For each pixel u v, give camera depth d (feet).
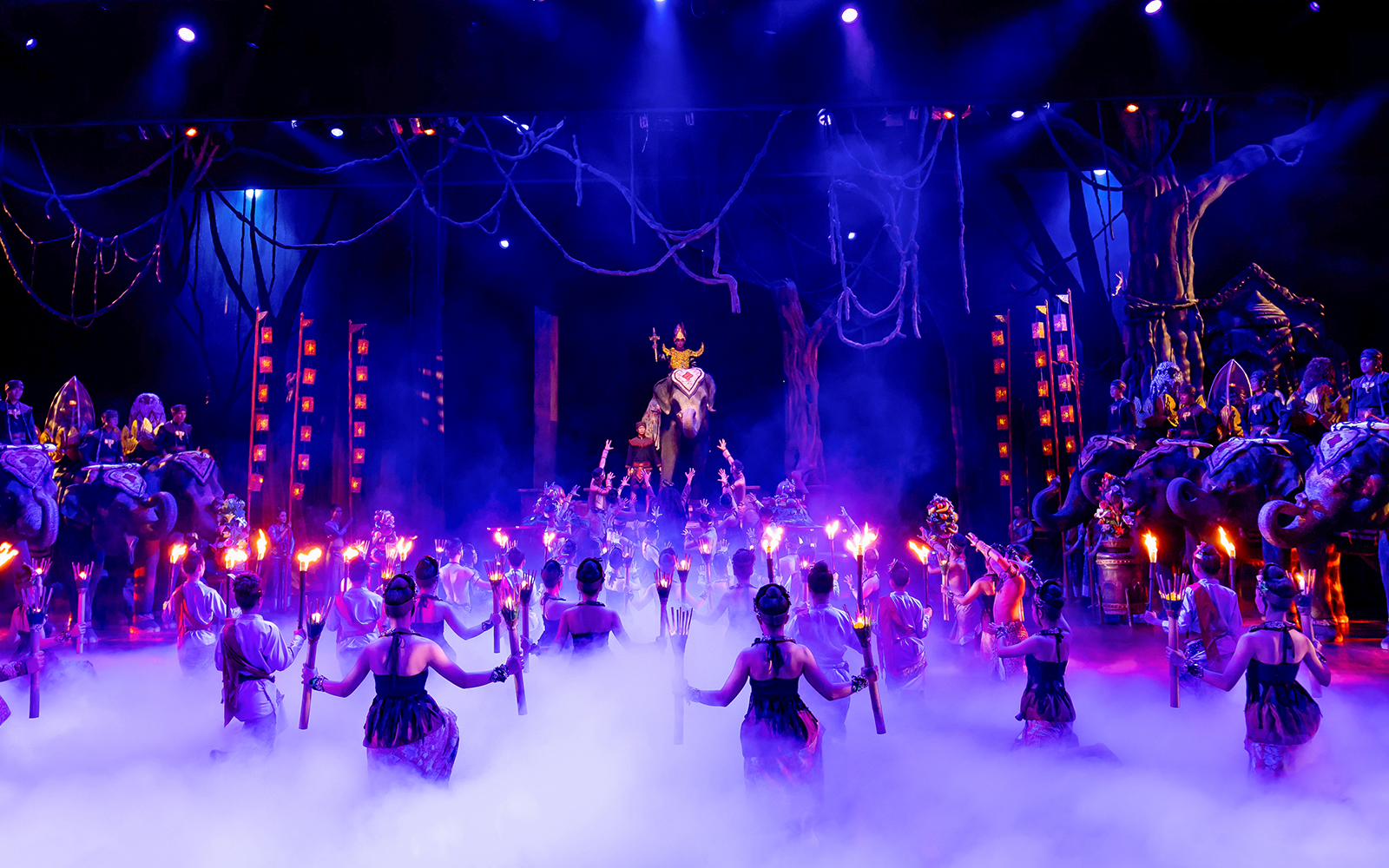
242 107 51.65
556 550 57.11
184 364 79.66
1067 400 74.18
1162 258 58.85
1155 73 50.72
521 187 77.30
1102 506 48.57
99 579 48.96
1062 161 67.56
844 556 52.75
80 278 76.74
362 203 74.33
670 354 78.95
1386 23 50.01
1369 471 36.94
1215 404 53.88
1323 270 68.90
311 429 73.15
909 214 80.69
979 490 78.59
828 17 51.57
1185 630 26.32
